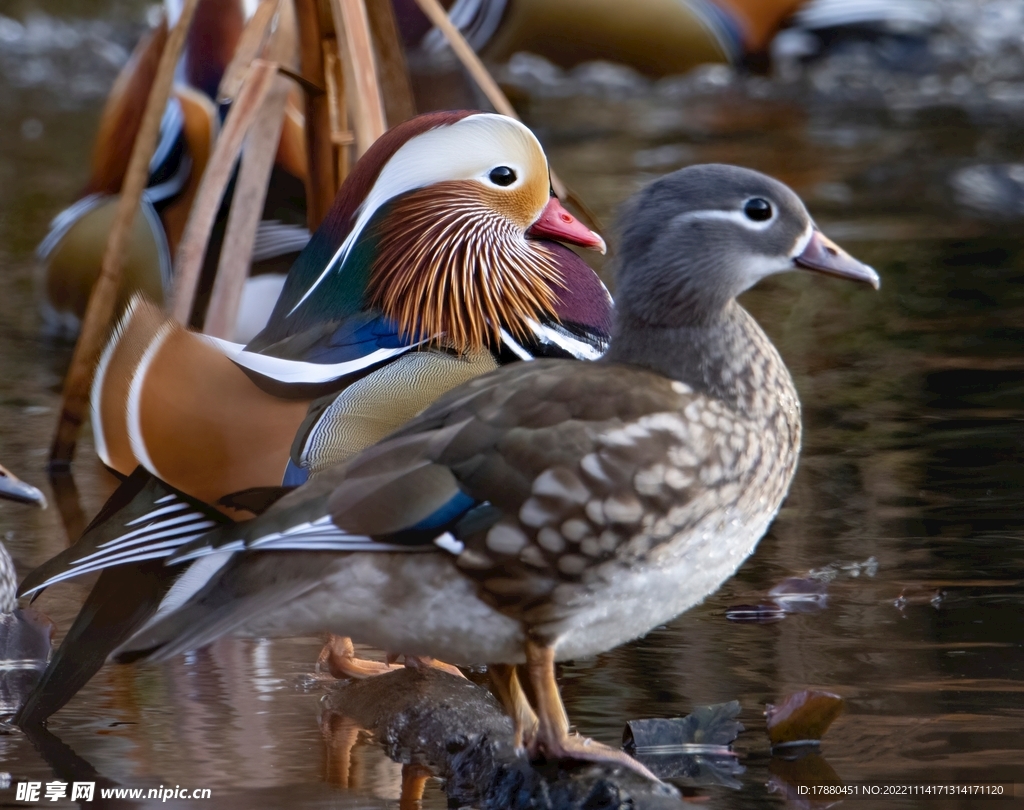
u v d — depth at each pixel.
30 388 11.34
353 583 5.49
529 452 5.45
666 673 6.50
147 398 6.43
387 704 6.25
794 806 5.29
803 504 8.65
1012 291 13.16
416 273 7.41
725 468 5.66
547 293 7.68
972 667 6.42
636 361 5.96
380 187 7.55
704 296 5.91
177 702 6.38
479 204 7.58
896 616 7.04
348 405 6.83
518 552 5.45
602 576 5.53
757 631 6.93
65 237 12.79
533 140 7.70
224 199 11.16
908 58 24.55
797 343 11.99
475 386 5.86
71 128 22.16
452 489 5.44
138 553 6.07
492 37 24.08
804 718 5.76
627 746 5.80
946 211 16.06
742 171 6.05
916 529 8.20
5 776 5.63
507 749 5.77
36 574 6.13
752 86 23.81
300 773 5.72
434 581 5.50
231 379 6.53
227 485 6.49
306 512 5.49
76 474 9.54
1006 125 20.64
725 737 5.82
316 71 9.40
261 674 6.73
